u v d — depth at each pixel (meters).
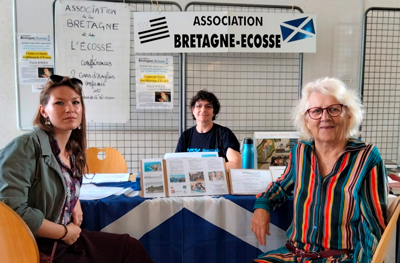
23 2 2.50
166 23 2.40
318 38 2.74
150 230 1.34
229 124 2.78
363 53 2.66
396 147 2.90
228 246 1.37
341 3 2.71
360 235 1.02
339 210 1.05
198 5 2.65
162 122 2.74
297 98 2.79
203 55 2.68
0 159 0.98
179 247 1.36
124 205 1.32
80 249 1.12
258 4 2.56
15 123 2.66
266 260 1.10
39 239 1.08
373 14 2.75
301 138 1.27
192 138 2.09
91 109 2.51
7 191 0.94
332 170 1.10
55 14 2.38
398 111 2.87
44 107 1.11
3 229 0.84
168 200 1.34
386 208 1.04
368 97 2.83
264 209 1.24
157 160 1.46
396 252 1.35
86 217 1.30
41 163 1.04
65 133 1.18
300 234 1.13
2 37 2.56
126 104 2.54
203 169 1.46
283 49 2.50
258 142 1.68
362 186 1.04
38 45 2.55
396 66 2.82
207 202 1.34
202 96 2.00
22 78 2.56
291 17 2.47
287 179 1.28
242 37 2.44
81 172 1.28
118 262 1.14
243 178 1.46
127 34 2.47
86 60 2.45
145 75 2.58
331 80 1.16
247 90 2.75
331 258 1.04
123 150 2.76
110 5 2.43
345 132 1.12
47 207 1.06
